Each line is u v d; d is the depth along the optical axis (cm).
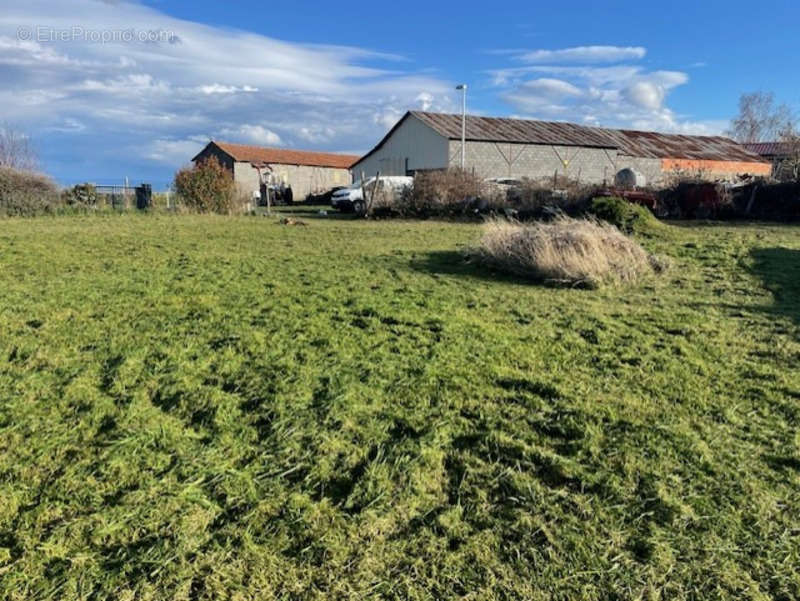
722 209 1644
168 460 264
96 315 507
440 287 644
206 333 452
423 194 1766
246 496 236
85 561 199
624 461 259
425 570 196
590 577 192
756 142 5016
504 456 267
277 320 490
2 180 1677
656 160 3484
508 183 1836
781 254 880
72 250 934
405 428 293
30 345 418
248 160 4153
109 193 1947
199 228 1368
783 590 185
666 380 354
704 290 635
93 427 295
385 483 244
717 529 213
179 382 350
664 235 1110
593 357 396
